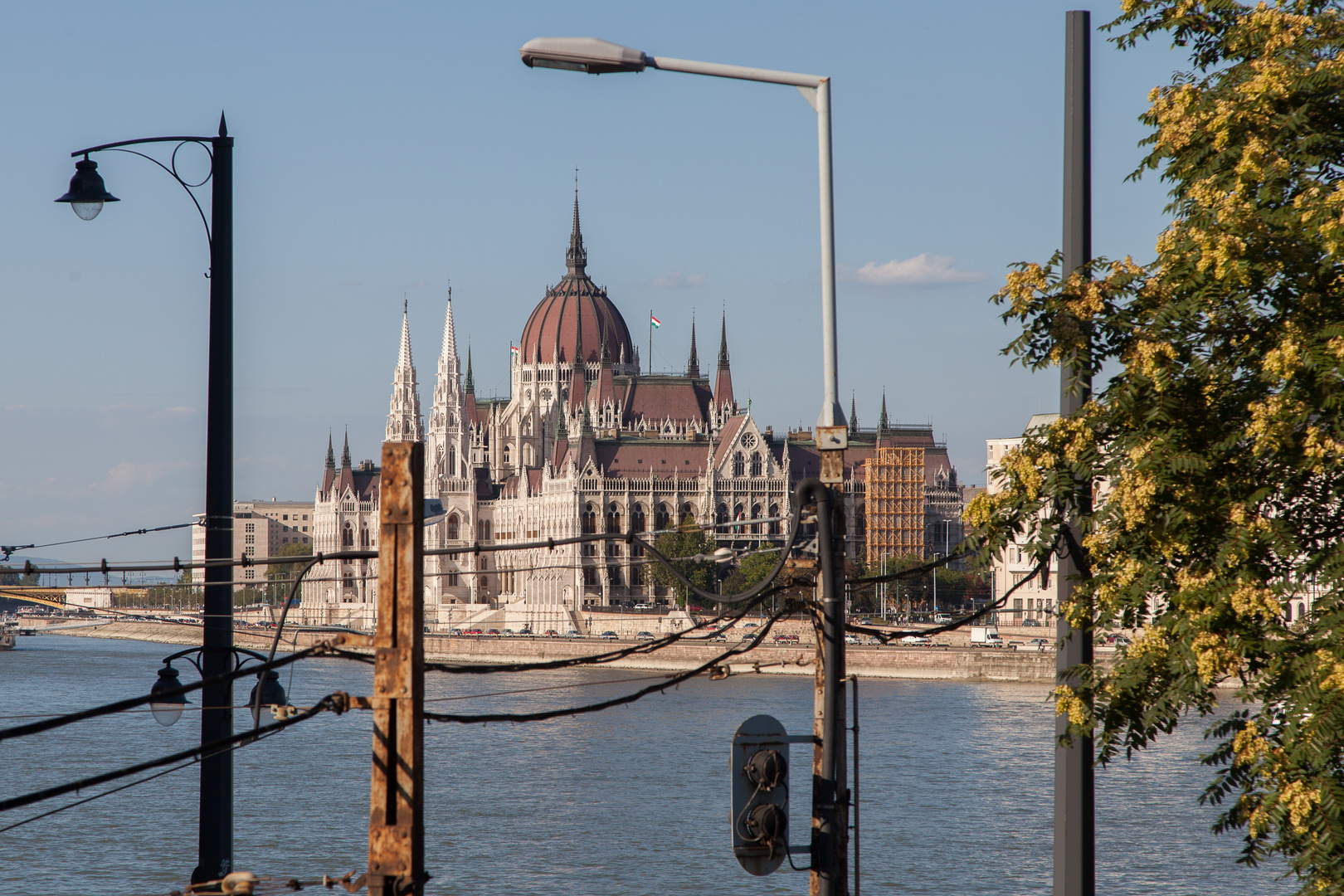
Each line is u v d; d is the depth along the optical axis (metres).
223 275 73.44
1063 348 62.78
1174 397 62.12
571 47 56.94
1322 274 60.75
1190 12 70.12
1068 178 63.81
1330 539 63.38
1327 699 54.75
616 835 189.38
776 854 55.78
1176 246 63.75
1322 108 64.31
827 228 60.19
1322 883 58.44
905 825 191.75
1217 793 67.69
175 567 62.00
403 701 40.97
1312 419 60.78
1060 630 65.44
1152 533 61.12
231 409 72.94
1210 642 57.88
